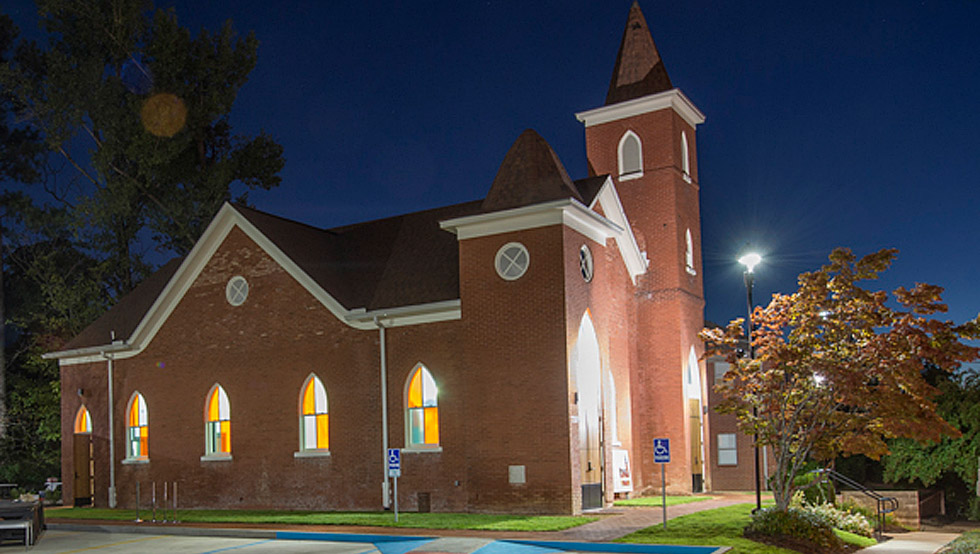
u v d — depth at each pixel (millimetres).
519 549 17203
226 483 28891
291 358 28031
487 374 23797
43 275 44906
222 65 43969
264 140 46188
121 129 42469
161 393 31078
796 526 17875
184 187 45062
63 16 43625
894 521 24891
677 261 30234
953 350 18078
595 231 25797
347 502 26266
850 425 19078
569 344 22969
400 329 26141
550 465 22531
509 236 24062
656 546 16625
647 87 31938
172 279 30484
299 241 29828
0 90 44500
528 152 25172
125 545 20922
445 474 24719
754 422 19656
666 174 30812
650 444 29531
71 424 33844
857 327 19156
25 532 21109
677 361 29609
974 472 27047
